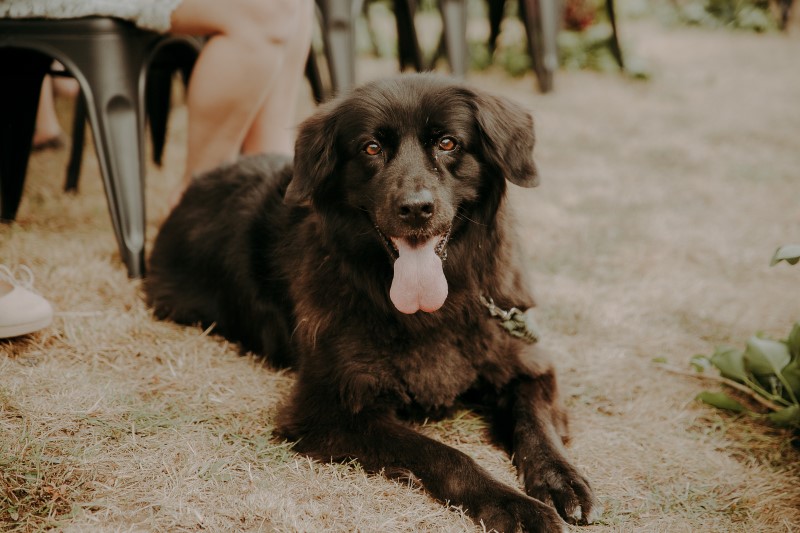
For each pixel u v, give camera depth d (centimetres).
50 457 238
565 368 330
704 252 471
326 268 283
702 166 643
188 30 376
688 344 360
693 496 247
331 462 255
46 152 590
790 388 293
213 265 355
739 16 1420
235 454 252
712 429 289
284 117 457
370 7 1135
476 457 265
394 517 227
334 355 271
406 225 253
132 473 237
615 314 382
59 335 321
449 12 735
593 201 555
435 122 268
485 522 222
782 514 239
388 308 271
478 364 278
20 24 350
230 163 385
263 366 327
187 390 295
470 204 283
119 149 370
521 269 305
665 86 930
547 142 698
